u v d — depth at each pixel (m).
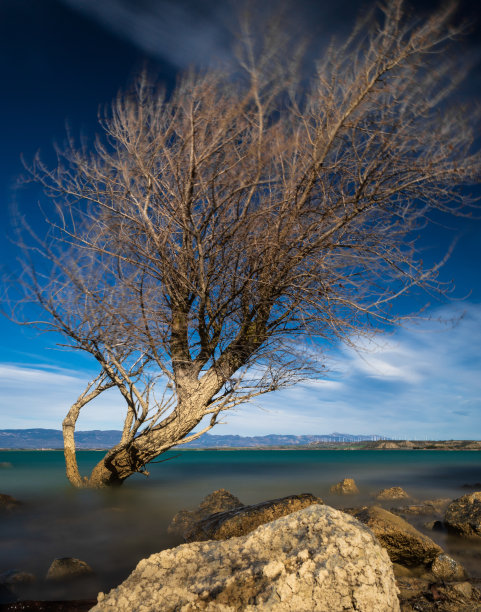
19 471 16.75
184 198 6.92
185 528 6.35
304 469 21.89
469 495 6.50
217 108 6.20
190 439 8.73
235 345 8.38
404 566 4.50
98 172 7.70
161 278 7.97
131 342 8.04
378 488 13.45
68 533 6.59
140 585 2.70
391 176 6.56
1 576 4.28
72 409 10.51
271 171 6.80
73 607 3.43
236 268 7.73
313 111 6.38
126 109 6.74
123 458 9.21
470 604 3.39
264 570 2.50
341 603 2.32
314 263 7.49
